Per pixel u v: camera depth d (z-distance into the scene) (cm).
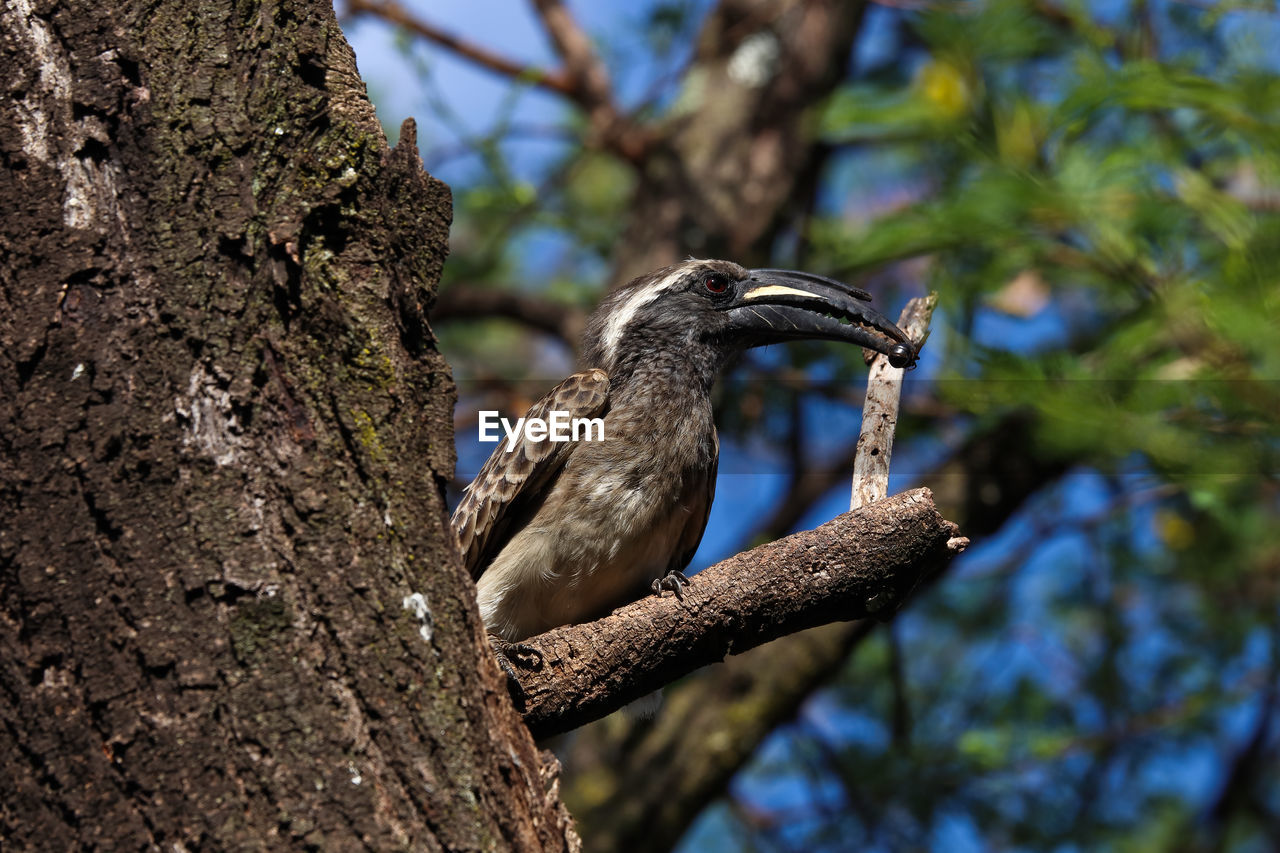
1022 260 991
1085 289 1145
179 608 439
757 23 1552
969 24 1020
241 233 473
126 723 428
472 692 468
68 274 462
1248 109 881
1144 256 941
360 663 448
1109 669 1410
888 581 588
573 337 1462
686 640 588
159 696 431
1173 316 885
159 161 475
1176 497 1300
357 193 501
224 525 449
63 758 426
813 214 1538
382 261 504
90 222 468
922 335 679
